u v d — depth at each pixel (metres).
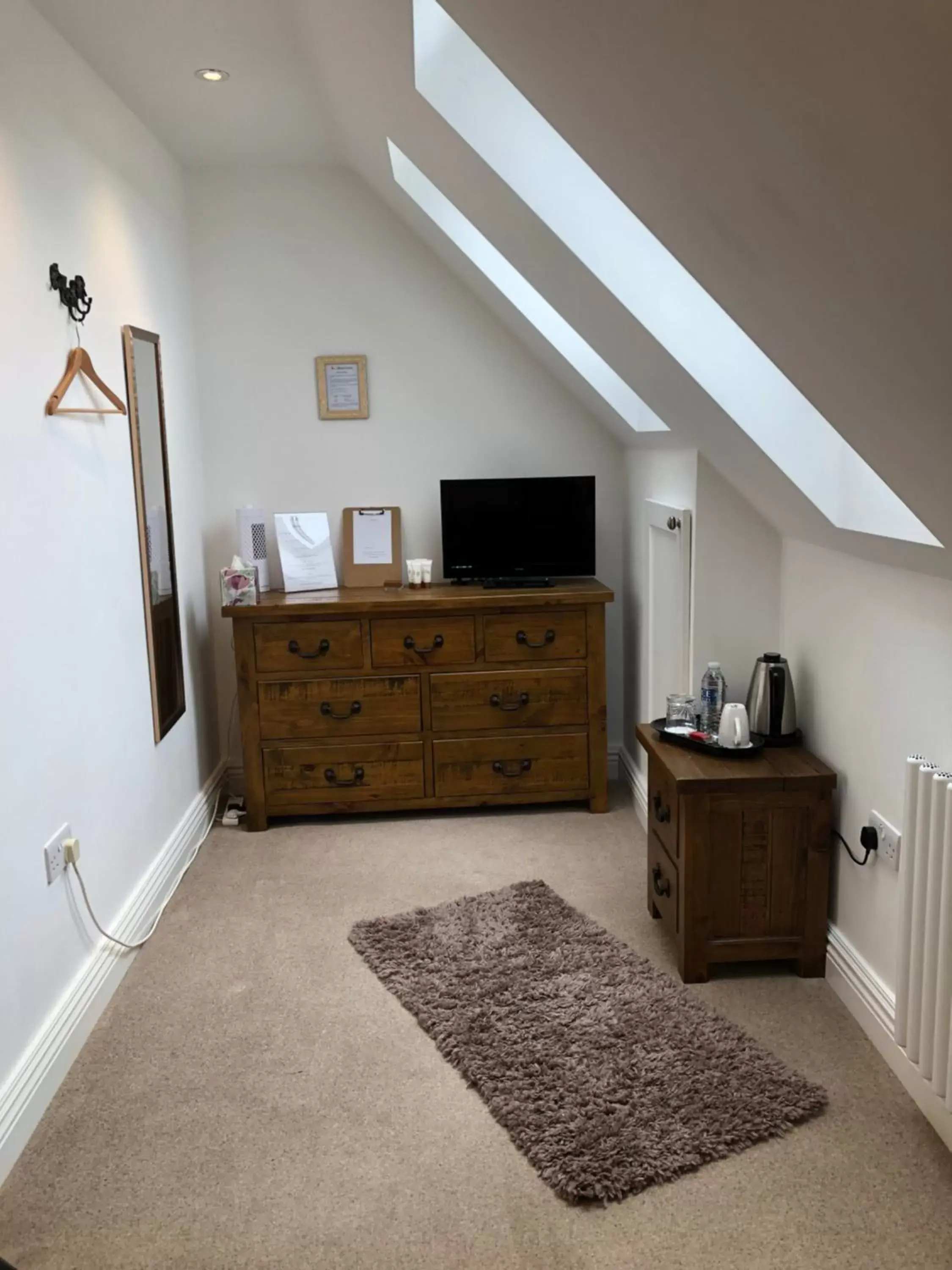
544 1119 2.02
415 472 4.15
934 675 2.02
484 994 2.51
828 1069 2.19
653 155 1.39
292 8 2.41
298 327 4.03
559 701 3.77
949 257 0.98
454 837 3.64
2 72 2.15
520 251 2.52
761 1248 1.70
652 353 2.34
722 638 3.05
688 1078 2.14
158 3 2.39
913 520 1.90
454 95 2.01
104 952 2.57
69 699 2.42
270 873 3.35
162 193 3.58
